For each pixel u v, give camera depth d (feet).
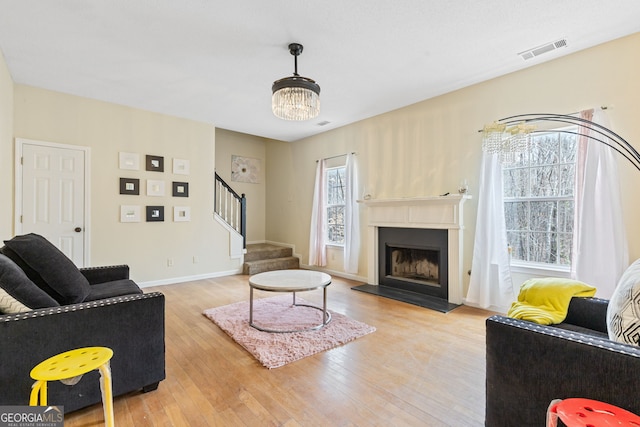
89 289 7.52
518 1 7.07
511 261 11.11
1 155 9.93
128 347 5.93
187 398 6.03
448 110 12.69
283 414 5.55
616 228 8.55
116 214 14.01
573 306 6.27
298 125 17.25
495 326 4.61
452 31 8.30
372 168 15.74
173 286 15.05
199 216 16.56
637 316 4.09
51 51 9.36
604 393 3.64
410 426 5.24
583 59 9.36
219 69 10.53
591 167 8.93
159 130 15.20
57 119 12.58
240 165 22.57
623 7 7.29
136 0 7.02
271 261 18.86
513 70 10.69
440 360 7.57
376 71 10.69
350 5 7.22
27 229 11.92
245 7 7.29
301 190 20.35
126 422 5.32
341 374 6.93
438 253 13.12
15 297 5.35
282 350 7.99
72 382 4.09
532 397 4.21
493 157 11.05
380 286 14.93
